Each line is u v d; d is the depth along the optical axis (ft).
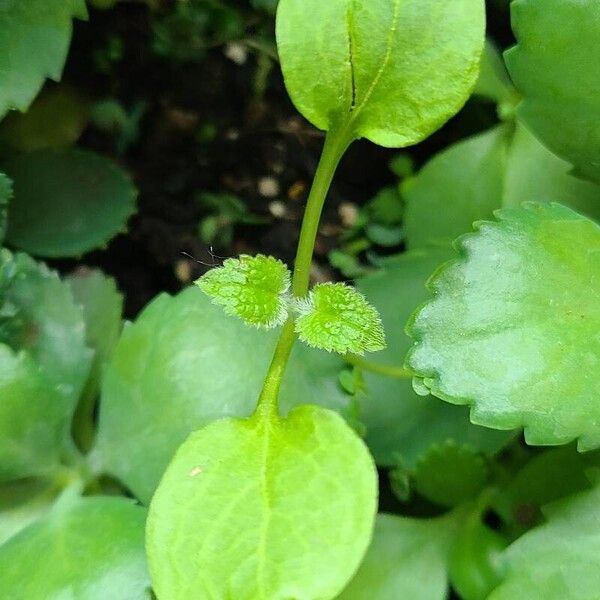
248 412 0.57
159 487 0.51
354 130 0.54
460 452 0.59
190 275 0.71
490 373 0.52
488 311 0.52
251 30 0.71
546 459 0.59
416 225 0.67
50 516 0.57
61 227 0.66
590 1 0.54
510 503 0.60
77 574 0.54
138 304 0.71
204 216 0.72
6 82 0.60
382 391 0.62
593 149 0.57
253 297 0.54
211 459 0.52
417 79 0.53
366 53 0.53
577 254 0.54
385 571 0.58
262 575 0.50
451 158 0.66
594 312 0.53
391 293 0.64
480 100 0.69
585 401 0.52
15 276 0.60
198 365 0.58
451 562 0.58
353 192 0.73
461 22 0.53
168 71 0.72
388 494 0.65
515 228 0.54
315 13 0.52
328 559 0.50
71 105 0.70
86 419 0.63
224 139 0.72
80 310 0.61
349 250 0.72
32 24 0.60
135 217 0.71
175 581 0.50
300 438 0.52
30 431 0.57
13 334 0.60
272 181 0.73
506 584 0.54
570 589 0.53
